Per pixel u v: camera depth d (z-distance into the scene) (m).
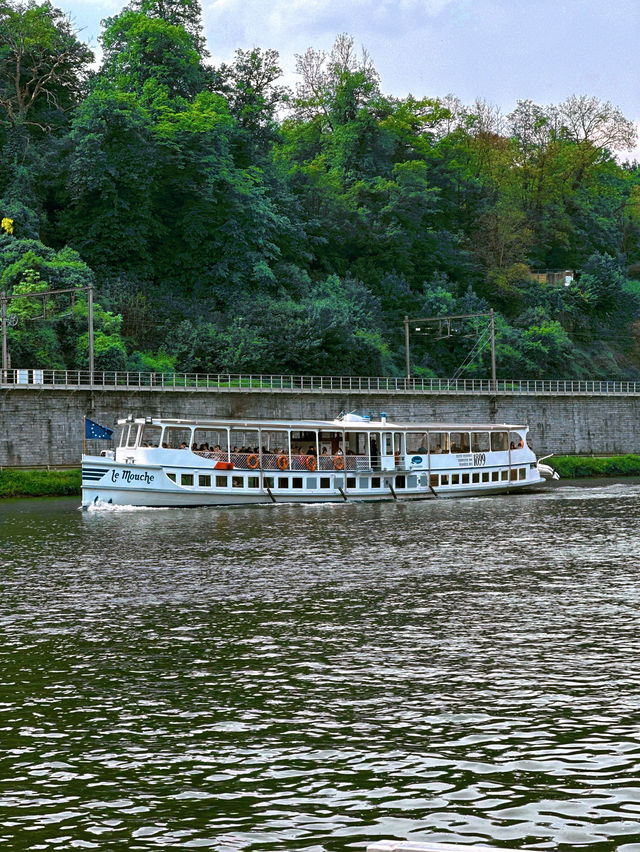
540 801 18.55
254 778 19.88
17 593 37.66
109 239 133.38
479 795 18.88
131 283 130.38
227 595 37.03
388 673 26.67
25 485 79.12
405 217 170.25
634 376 180.00
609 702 23.92
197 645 29.77
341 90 182.88
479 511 66.69
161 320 127.00
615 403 124.56
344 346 128.12
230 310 133.12
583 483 99.56
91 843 17.25
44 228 135.75
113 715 23.64
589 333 183.75
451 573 41.38
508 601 35.34
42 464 84.06
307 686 25.66
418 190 172.88
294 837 17.34
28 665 27.81
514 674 26.36
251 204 141.12
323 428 72.31
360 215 165.62
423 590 37.62
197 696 24.94
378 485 74.94
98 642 30.23
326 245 164.50
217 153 143.62
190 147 141.38
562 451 119.62
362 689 25.31
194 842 17.23
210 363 120.31
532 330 159.88
